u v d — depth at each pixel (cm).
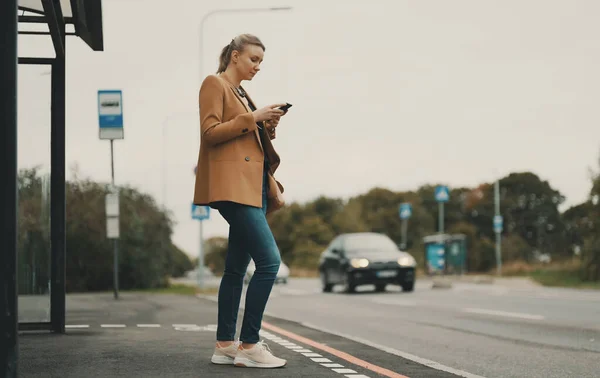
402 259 2306
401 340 927
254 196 563
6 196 394
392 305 1631
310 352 698
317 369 579
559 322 1175
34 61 838
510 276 4134
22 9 849
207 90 571
